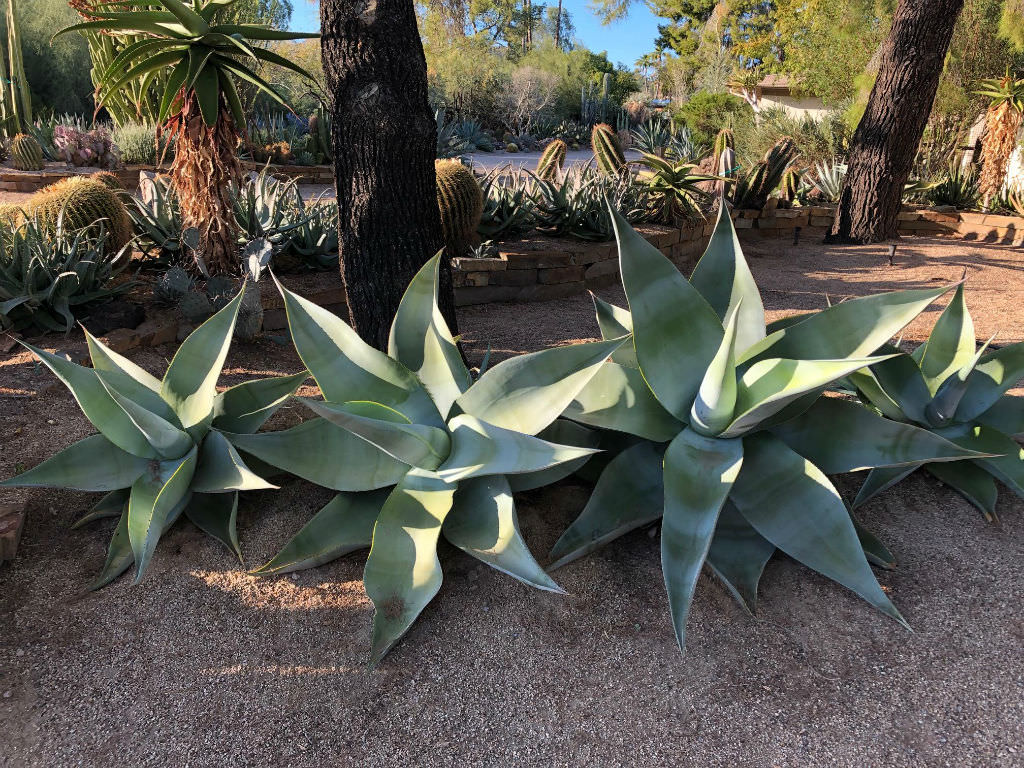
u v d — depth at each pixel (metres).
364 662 2.08
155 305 4.65
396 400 2.59
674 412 2.50
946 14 8.85
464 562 2.47
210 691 1.99
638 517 2.45
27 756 1.80
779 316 5.84
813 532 2.29
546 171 9.73
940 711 1.92
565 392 2.42
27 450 3.02
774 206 10.81
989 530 2.67
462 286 6.04
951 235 10.52
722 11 39.56
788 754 1.81
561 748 1.83
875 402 2.96
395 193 3.29
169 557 2.47
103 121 19.86
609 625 2.22
